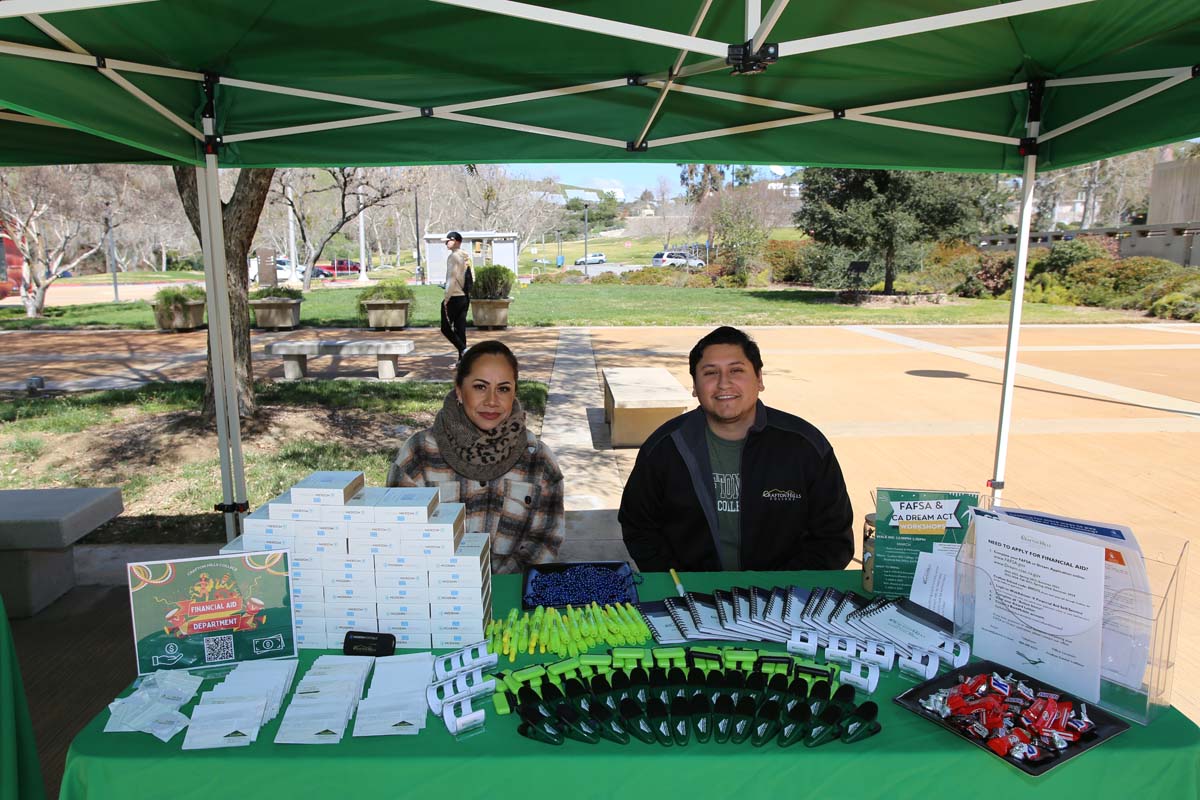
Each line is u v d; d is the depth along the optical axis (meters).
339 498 1.87
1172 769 1.53
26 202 22.55
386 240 65.81
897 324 19.11
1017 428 8.09
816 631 1.98
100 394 9.69
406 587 1.91
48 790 2.75
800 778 1.50
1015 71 3.44
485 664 1.84
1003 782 1.51
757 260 35.12
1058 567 1.71
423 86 3.39
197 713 1.59
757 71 2.14
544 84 3.40
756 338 16.12
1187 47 2.88
